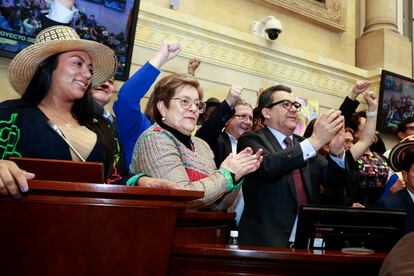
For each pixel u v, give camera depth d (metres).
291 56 5.49
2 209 1.04
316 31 6.27
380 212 1.75
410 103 6.37
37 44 1.60
